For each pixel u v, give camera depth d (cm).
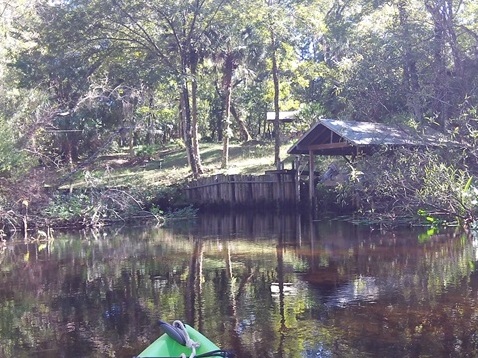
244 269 1005
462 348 555
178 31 2664
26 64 2552
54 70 2545
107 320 710
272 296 795
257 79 3584
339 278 896
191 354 446
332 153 2142
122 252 1290
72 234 1770
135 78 2648
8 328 689
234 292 829
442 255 1059
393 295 768
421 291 784
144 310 750
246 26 2717
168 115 3416
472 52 2342
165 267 1061
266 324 659
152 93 2950
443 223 1542
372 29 2775
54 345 620
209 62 2877
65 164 2534
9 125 1959
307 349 566
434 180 1501
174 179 2677
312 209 2062
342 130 1839
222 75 3116
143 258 1184
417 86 2283
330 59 3275
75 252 1330
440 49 2245
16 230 1811
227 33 2694
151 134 3709
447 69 2306
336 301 751
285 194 2280
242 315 701
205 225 1888
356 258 1068
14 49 2830
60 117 2539
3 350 608
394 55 2361
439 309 692
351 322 653
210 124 4209
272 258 1113
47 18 2636
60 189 2159
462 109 1764
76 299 832
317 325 647
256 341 597
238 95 3988
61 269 1096
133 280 950
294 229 1622
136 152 3366
